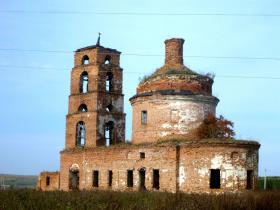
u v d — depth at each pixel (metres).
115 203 24.81
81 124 46.88
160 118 39.12
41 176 49.59
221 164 34.91
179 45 42.81
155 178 37.44
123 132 47.28
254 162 36.31
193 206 23.31
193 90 39.94
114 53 47.94
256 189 36.12
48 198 26.02
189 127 38.81
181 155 35.94
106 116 46.00
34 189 32.38
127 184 39.12
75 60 48.28
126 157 39.50
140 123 40.31
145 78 42.19
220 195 26.30
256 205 24.14
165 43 43.38
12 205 23.00
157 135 38.94
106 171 41.09
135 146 38.84
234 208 23.34
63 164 46.16
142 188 37.94
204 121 39.16
